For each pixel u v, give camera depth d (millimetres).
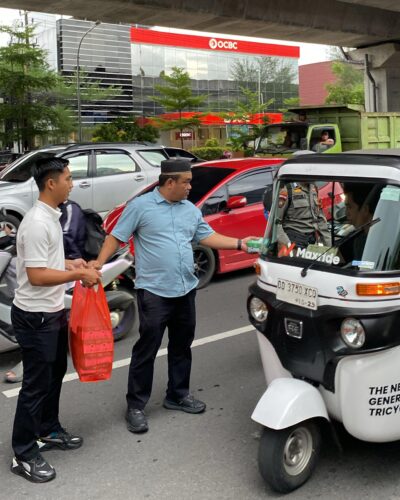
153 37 55000
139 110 56062
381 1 18641
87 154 10852
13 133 29016
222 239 4316
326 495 3352
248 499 3348
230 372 5230
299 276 3408
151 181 11375
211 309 7238
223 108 58844
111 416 4480
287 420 3135
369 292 3117
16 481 3627
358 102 65375
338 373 3227
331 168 3467
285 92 64500
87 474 3676
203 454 3865
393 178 3205
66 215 5297
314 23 20734
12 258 5461
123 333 6195
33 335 3529
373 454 3734
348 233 3330
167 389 4590
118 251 6066
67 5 16219
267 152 14914
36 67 29203
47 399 3926
